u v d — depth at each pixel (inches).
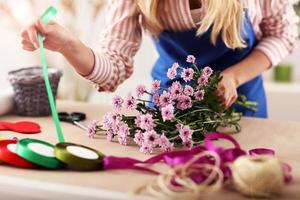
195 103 37.0
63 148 31.0
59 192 27.5
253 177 25.6
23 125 41.1
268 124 43.2
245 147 36.4
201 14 45.1
